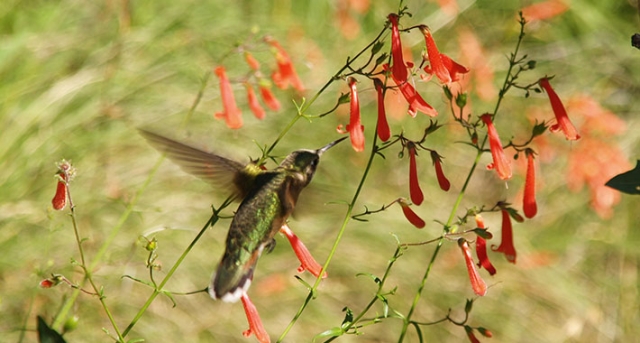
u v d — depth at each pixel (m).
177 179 11.50
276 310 11.11
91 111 11.73
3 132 11.05
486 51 15.70
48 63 12.21
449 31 15.66
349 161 13.50
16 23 12.97
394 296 11.66
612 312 12.63
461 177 14.06
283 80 7.66
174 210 11.23
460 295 11.99
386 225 12.34
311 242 11.73
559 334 11.95
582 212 14.04
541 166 14.34
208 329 10.53
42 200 10.77
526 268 12.68
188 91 12.52
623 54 16.28
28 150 11.05
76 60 12.41
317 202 6.57
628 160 14.47
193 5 13.88
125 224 10.89
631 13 17.33
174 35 13.11
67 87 11.62
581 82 15.79
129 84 12.20
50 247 10.33
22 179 10.85
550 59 15.88
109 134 11.59
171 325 10.41
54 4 13.16
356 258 11.82
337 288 11.56
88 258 10.31
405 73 6.12
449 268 12.23
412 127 14.21
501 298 12.19
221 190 6.35
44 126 11.32
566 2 16.84
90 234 10.59
